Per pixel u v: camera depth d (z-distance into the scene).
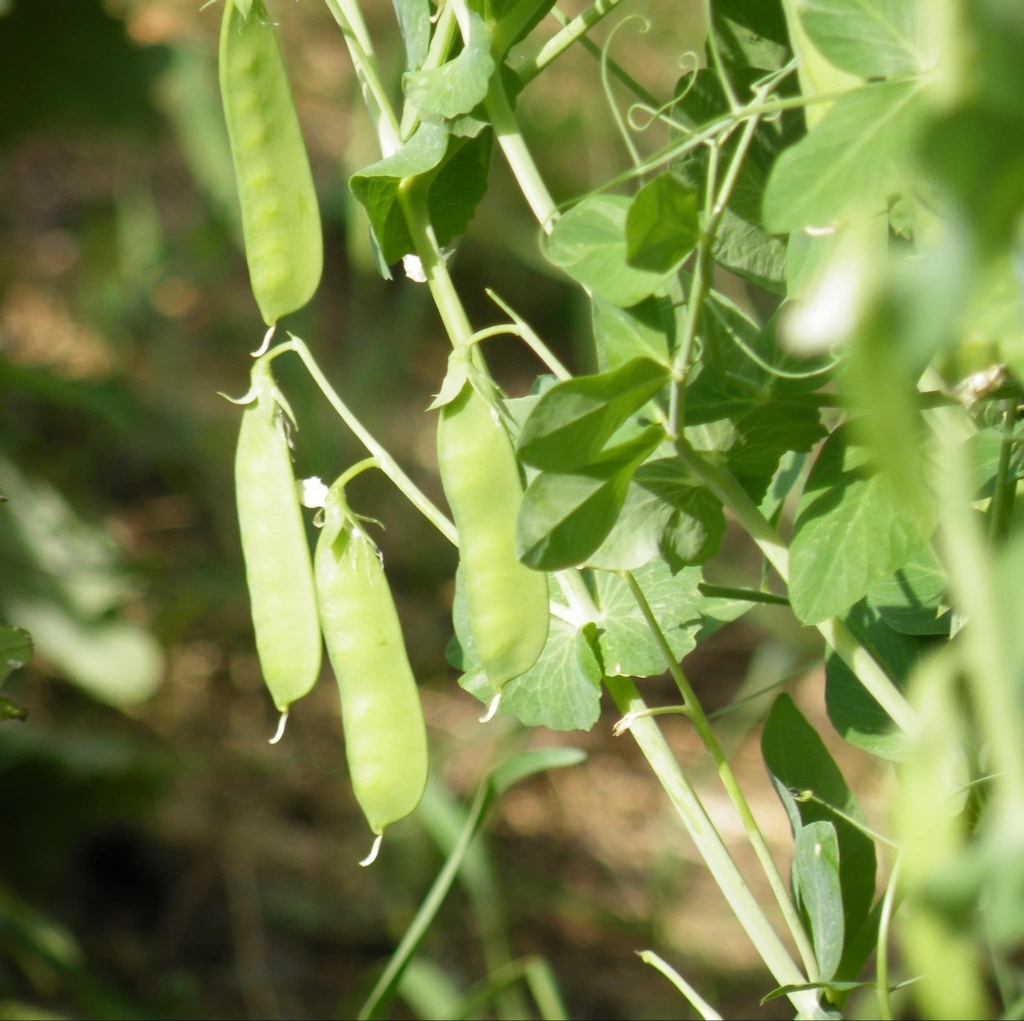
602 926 1.75
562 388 0.78
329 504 0.84
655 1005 1.62
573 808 1.98
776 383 0.82
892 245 0.82
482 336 0.83
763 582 0.90
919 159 0.56
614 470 0.79
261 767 1.87
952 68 0.63
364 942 1.69
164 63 1.68
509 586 0.82
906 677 0.86
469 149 0.86
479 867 1.39
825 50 0.76
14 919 1.28
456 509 0.82
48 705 1.80
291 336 0.85
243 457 0.85
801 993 0.83
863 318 0.55
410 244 0.85
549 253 0.79
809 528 0.81
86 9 1.59
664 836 1.86
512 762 0.96
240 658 2.04
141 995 1.55
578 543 0.79
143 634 1.81
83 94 1.66
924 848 0.72
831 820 0.87
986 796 0.82
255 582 0.84
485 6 0.83
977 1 0.57
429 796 1.37
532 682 0.86
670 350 0.81
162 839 1.71
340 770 1.92
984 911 0.76
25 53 1.61
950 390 0.79
